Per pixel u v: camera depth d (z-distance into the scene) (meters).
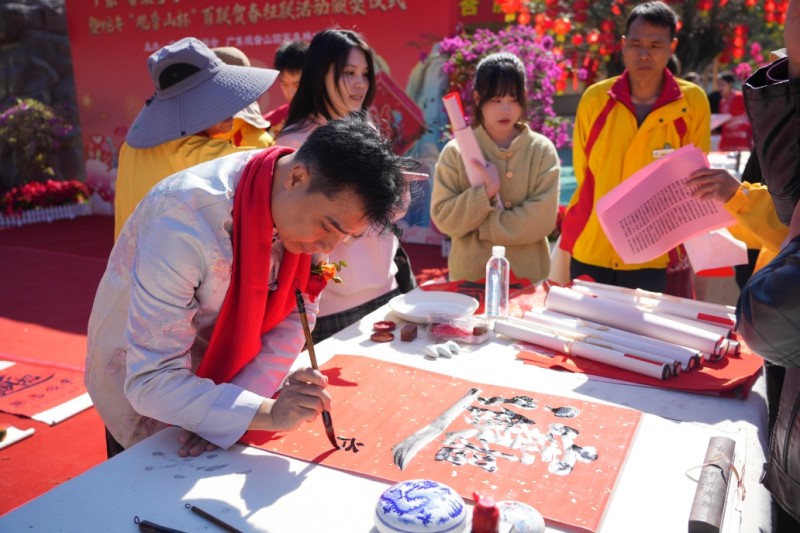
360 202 1.21
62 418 3.36
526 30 5.38
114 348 1.54
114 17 8.41
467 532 1.10
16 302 5.45
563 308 2.09
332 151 1.22
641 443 1.41
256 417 1.35
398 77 6.71
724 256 2.19
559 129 5.36
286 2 7.19
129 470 1.31
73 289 5.86
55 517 1.16
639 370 1.74
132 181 2.37
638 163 3.01
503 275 2.20
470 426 1.47
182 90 2.23
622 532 1.12
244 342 1.45
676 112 2.96
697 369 1.79
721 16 5.60
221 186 1.37
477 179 2.76
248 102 2.25
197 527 1.14
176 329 1.34
